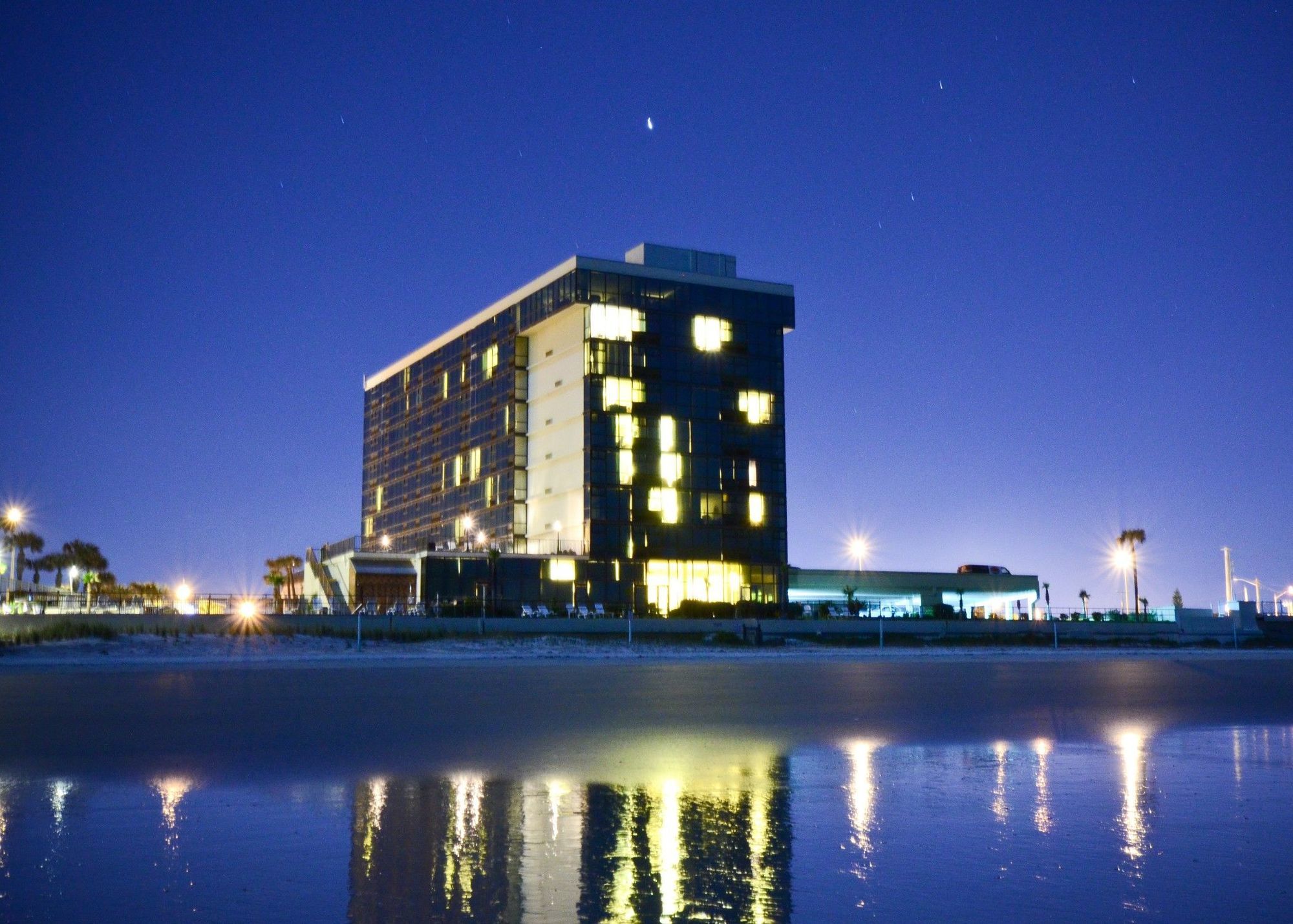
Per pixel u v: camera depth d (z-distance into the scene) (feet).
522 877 42.60
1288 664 250.16
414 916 37.55
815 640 301.02
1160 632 352.08
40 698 122.21
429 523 410.72
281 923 36.63
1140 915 37.96
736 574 339.36
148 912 37.78
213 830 51.08
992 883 42.04
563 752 80.02
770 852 47.14
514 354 360.69
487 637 265.13
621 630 286.05
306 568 369.50
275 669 184.44
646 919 37.35
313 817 54.39
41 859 45.24
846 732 95.25
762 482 347.56
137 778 66.54
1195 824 53.21
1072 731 96.84
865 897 39.88
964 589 402.31
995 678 181.16
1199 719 110.11
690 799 59.88
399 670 183.83
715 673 185.98
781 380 356.18
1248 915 37.99
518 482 355.77
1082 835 50.60
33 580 497.87
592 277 330.75
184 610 268.21
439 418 409.69
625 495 326.65
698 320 345.10
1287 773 71.05
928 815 55.57
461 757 76.79
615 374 330.34
